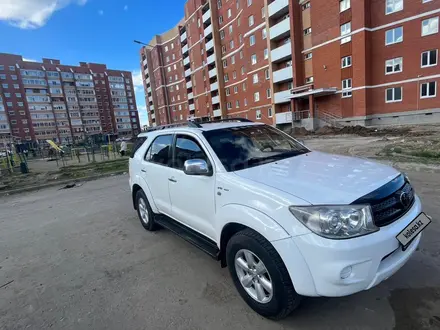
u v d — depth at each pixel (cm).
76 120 9644
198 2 4988
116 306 253
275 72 3278
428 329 195
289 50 3048
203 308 240
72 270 329
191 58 5584
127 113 11188
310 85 2847
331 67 2716
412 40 2217
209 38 4925
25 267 346
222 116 4725
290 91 3112
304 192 193
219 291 263
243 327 213
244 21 3709
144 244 387
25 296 281
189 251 355
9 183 1062
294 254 181
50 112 9031
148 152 406
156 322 227
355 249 170
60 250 392
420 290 237
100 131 10244
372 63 2462
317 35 2795
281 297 198
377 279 181
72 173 1208
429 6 2103
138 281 293
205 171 260
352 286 174
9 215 614
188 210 307
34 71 8731
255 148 301
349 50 2531
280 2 3062
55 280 309
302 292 184
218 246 262
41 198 776
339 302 232
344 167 245
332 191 192
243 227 230
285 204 188
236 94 4419
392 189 204
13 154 2069
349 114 2634
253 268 221
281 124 3453
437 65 2120
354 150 1111
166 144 361
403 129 2009
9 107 8188
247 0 3616
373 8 2391
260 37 3484
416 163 689
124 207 591
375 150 1031
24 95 8481
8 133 8031
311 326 208
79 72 9788
